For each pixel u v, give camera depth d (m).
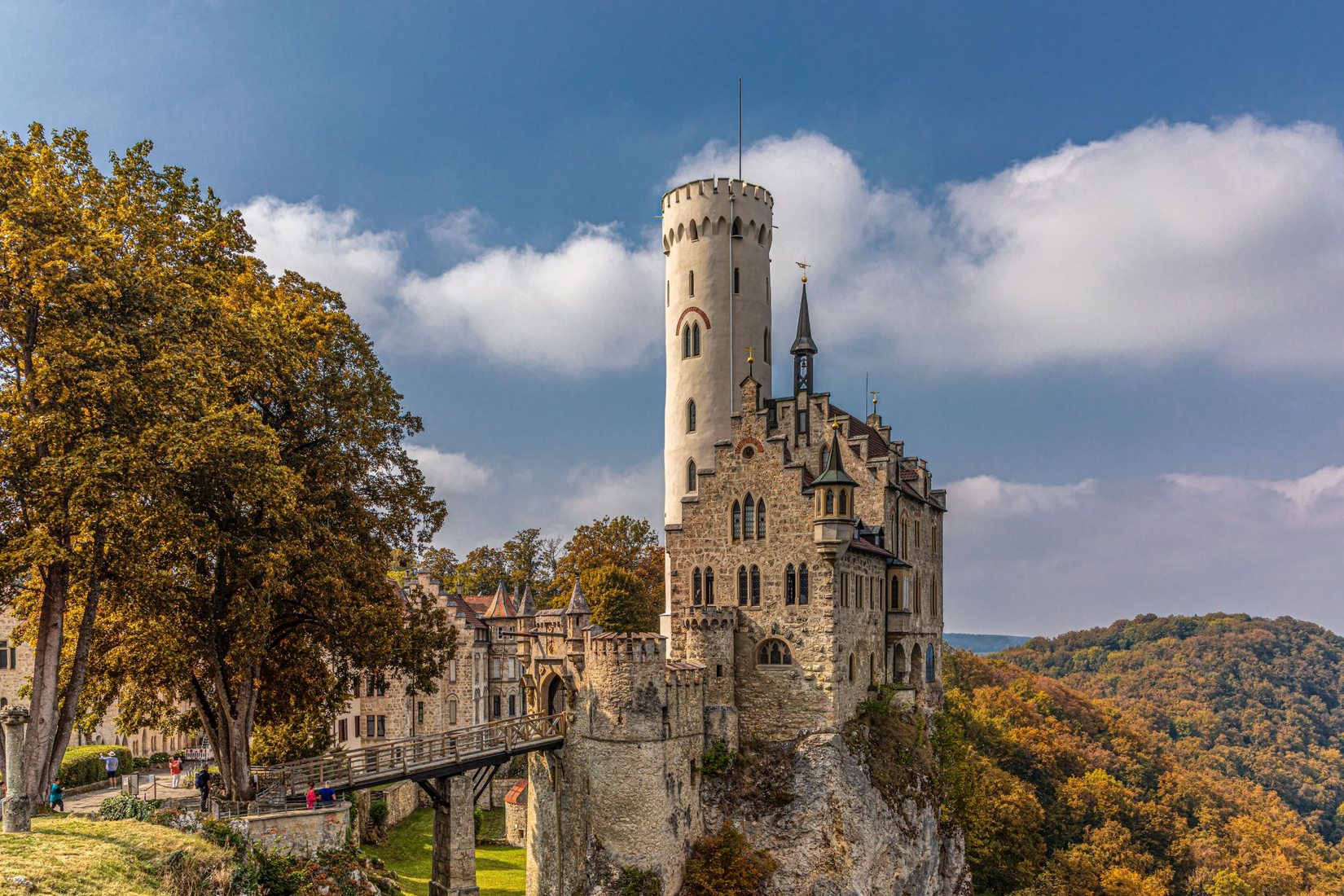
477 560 128.75
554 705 58.72
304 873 36.00
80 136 35.19
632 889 49.19
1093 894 84.44
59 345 30.36
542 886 55.28
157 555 35.62
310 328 41.69
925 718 69.31
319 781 41.62
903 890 56.53
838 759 53.94
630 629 98.88
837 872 52.31
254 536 36.56
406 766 45.53
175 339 33.81
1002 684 144.88
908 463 75.00
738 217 71.69
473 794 50.75
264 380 37.25
